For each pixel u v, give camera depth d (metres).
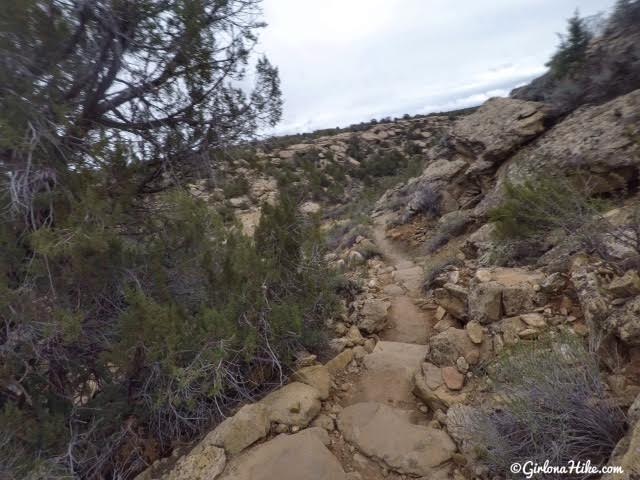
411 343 5.00
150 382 3.82
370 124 54.97
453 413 3.31
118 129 4.85
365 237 10.64
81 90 4.30
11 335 3.46
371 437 3.31
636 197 5.45
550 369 2.82
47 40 3.71
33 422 3.39
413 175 15.65
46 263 3.41
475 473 2.80
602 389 2.69
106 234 3.71
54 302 3.62
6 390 3.72
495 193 7.88
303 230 5.15
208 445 3.29
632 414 2.41
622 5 7.96
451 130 11.90
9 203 3.66
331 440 3.39
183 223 4.67
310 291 4.81
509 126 8.91
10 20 3.46
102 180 4.10
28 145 3.49
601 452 2.47
